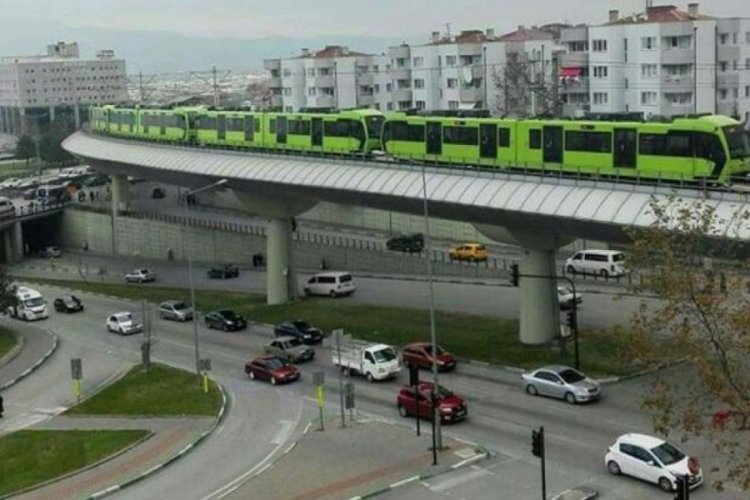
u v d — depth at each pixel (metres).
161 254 132.75
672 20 118.56
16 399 64.94
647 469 42.16
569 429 50.28
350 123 81.50
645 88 121.88
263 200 88.19
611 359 62.09
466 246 97.56
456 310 80.12
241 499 43.41
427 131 72.75
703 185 51.50
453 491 42.62
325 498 42.62
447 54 147.00
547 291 67.38
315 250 108.44
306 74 174.75
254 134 93.00
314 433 52.31
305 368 66.94
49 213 149.38
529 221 61.00
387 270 101.56
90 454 51.06
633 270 45.00
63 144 152.38
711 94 118.06
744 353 33.88
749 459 36.25
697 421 35.22
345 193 74.06
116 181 141.25
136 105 131.75
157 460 49.47
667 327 41.28
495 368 63.41
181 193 157.62
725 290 34.25
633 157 58.97
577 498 40.47
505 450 47.66
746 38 117.19
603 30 125.81
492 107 142.38
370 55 172.88
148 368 68.56
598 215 54.28
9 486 47.16
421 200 66.12
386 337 73.44
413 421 53.56
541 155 64.12
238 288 102.25
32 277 123.56
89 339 82.12
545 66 139.12
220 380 65.31
